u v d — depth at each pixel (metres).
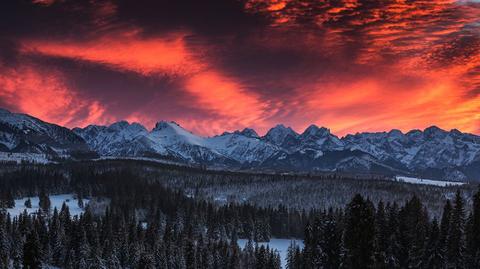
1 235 173.62
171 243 189.75
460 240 98.06
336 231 93.06
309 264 115.31
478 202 94.94
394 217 100.12
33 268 93.94
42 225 194.38
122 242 189.25
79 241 182.38
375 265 57.72
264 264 160.38
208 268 176.38
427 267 100.25
